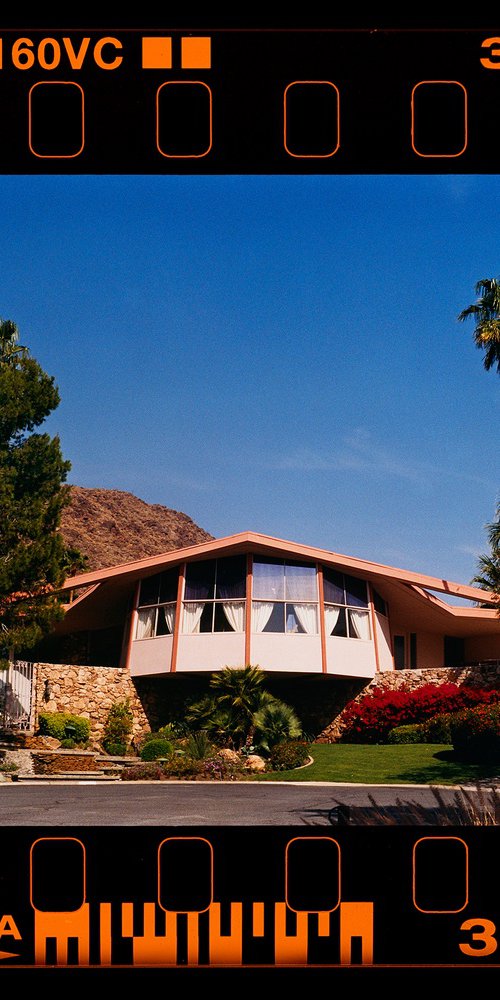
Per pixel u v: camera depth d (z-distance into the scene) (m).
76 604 31.36
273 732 25.62
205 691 31.47
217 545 28.44
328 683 30.94
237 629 28.16
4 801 15.30
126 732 28.36
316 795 16.64
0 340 36.41
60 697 27.47
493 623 32.38
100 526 149.12
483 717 23.17
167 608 29.50
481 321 25.23
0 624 24.09
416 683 29.45
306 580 29.12
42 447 25.34
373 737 28.81
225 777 22.45
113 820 12.20
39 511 24.53
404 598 31.59
